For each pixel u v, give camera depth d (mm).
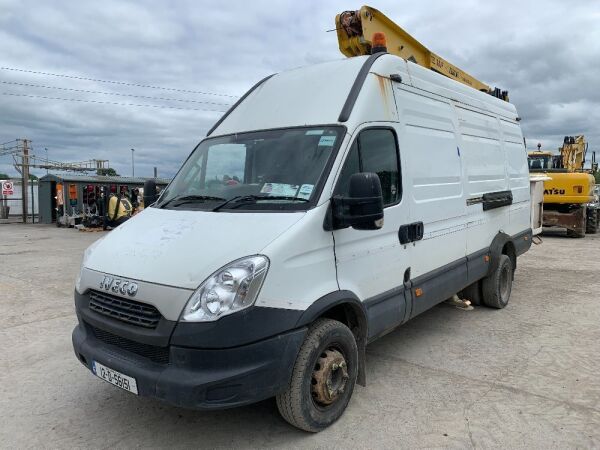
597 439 3348
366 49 5492
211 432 3537
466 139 5656
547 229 18609
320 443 3359
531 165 17672
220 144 4297
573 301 7141
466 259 5570
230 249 3078
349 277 3648
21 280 8977
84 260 3762
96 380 4465
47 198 23891
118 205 18422
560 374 4453
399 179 4270
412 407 3842
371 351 5105
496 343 5320
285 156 3793
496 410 3775
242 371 2914
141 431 3574
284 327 3074
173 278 3010
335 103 3936
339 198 3436
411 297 4418
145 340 3012
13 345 5422
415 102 4656
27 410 3904
